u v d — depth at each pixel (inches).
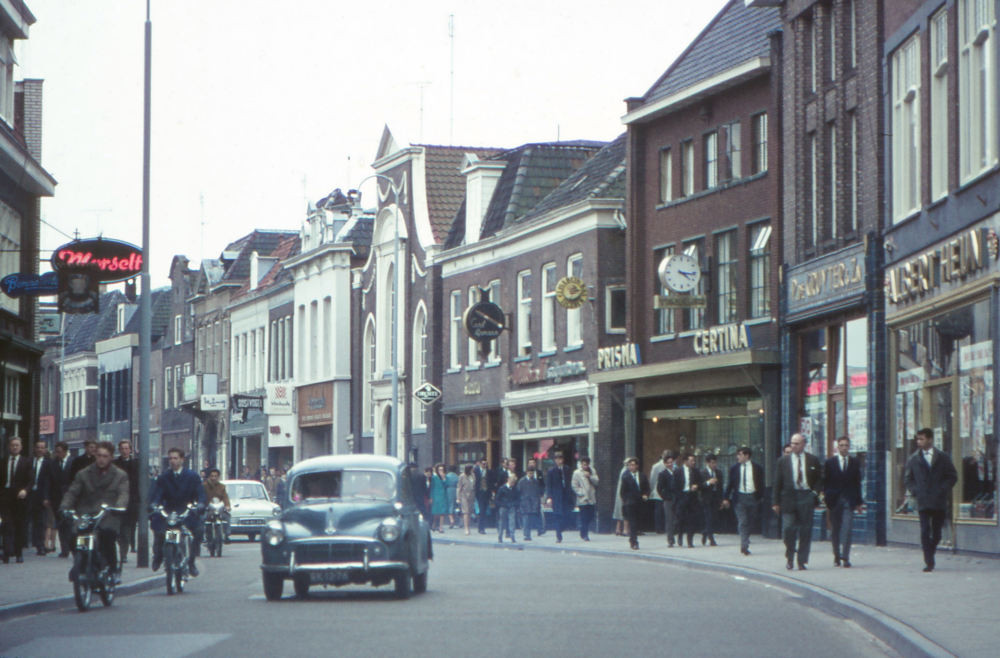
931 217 1103.6
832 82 1346.0
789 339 1405.0
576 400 1809.8
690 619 666.8
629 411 1686.8
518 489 1526.8
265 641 574.2
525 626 631.8
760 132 1493.6
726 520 1566.2
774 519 1422.2
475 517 2052.2
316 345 2817.4
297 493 813.9
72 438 4237.2
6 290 1309.1
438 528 1801.2
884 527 1213.1
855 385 1269.7
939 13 1106.7
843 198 1317.7
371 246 2576.3
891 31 1209.4
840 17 1328.7
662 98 1627.7
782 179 1438.2
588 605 743.1
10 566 1057.5
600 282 1775.3
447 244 2271.2
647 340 1686.8
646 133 1705.2
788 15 1416.1
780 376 1423.5
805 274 1364.4
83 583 729.0
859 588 773.9
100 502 765.9
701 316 1593.3
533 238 1947.6
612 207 1774.1
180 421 3587.6
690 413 1594.5
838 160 1326.3
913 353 1154.7
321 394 2768.2
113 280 1300.4
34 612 726.5
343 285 2711.6
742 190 1509.6
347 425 2699.3
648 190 1696.6
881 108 1238.9
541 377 1904.5
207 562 1214.3
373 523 787.4
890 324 1200.2
